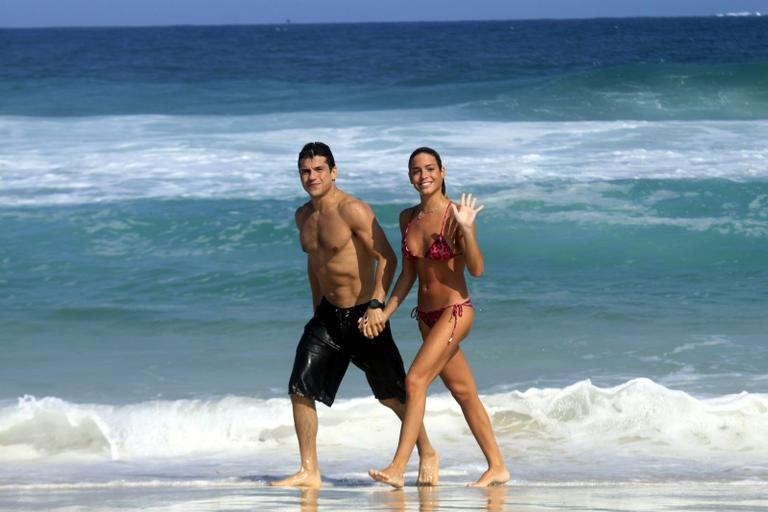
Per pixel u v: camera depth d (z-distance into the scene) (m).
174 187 34.62
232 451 14.43
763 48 128.25
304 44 172.88
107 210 31.25
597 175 35.97
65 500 10.86
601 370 18.12
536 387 17.19
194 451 14.45
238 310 22.88
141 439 14.62
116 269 26.36
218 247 28.52
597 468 13.20
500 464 12.31
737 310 22.22
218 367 18.67
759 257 27.38
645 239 28.95
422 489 11.82
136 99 65.69
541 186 34.19
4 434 14.72
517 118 54.34
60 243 28.62
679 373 17.78
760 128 47.03
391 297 11.80
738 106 56.88
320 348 11.94
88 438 14.69
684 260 27.17
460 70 90.44
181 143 43.00
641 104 57.44
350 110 58.28
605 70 63.41
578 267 26.52
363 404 15.62
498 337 20.38
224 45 172.50
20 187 34.66
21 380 17.80
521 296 23.50
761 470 13.05
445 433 15.01
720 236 29.17
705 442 14.47
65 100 64.31
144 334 21.03
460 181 35.12
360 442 14.70
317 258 11.91
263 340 20.56
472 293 23.78
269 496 11.08
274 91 71.06
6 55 132.12
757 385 16.92
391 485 11.94
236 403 15.52
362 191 34.03
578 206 31.97
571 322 21.38
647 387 15.52
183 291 24.45
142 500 10.77
